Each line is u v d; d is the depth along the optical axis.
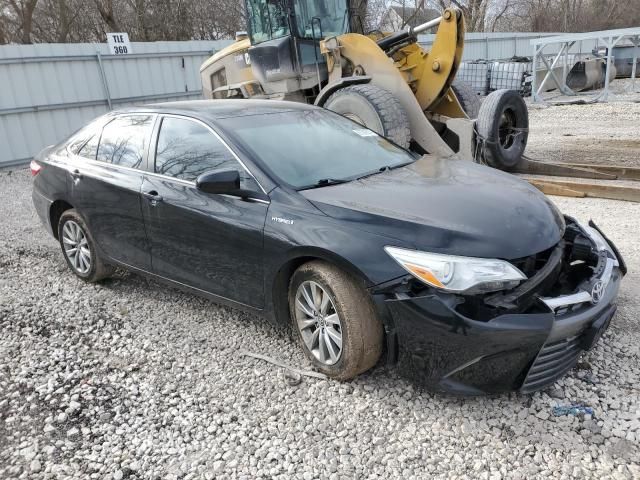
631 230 5.68
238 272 3.67
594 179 7.76
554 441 2.78
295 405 3.20
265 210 3.48
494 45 24.70
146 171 4.27
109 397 3.38
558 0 41.69
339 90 7.66
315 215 3.29
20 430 3.13
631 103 16.62
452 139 8.16
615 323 3.83
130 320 4.40
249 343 3.92
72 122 13.27
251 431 3.01
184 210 3.87
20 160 12.53
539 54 19.66
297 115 4.47
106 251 4.73
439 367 2.89
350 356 3.16
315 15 8.46
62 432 3.09
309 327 3.46
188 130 4.12
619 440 2.76
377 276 2.96
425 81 8.02
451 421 2.97
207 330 4.15
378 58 7.72
